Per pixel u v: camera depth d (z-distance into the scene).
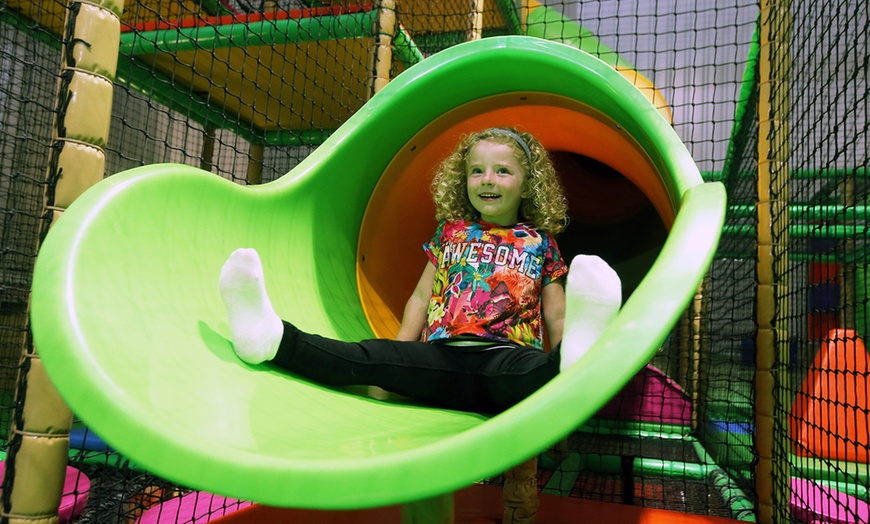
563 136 1.62
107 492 1.54
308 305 1.29
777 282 1.59
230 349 0.96
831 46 1.36
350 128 1.42
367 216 1.57
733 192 2.88
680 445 2.68
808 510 1.38
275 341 0.98
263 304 0.96
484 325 1.24
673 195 1.13
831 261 2.08
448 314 1.28
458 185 1.47
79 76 1.08
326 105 2.86
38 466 1.01
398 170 1.60
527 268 1.32
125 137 3.26
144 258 0.90
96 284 0.78
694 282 0.67
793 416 1.54
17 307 1.97
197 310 0.97
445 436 0.85
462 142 1.48
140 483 1.57
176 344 0.85
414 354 1.15
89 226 0.81
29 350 1.03
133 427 0.64
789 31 1.64
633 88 1.23
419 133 1.57
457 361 1.18
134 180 0.91
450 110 1.55
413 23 2.86
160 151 3.49
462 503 1.49
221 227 1.11
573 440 2.71
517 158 1.39
